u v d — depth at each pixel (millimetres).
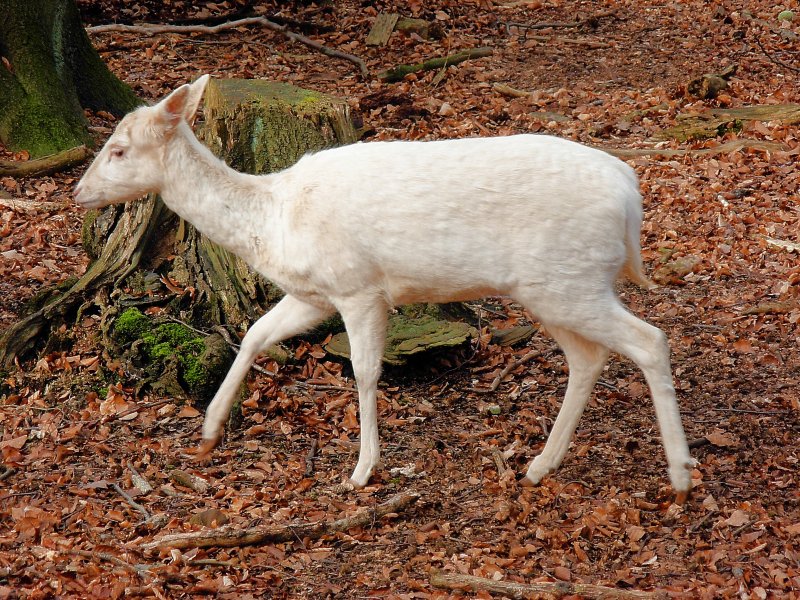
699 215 9078
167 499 5238
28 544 4742
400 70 13477
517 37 15156
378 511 5016
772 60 13547
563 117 11922
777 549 4633
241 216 5270
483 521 4996
